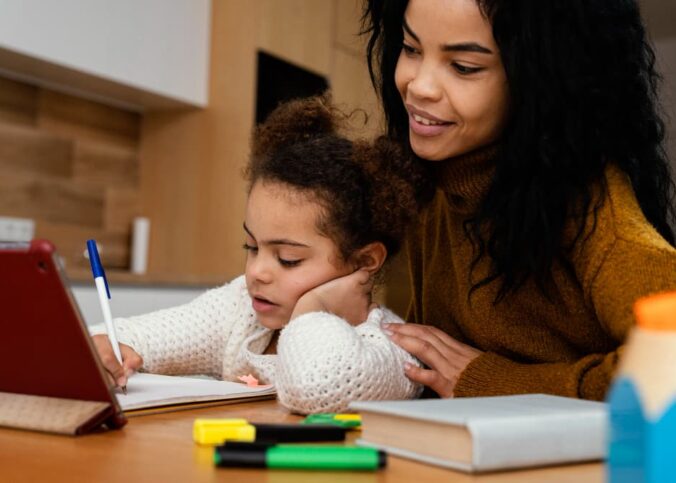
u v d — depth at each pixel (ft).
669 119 4.85
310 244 3.71
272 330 4.05
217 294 4.34
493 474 1.98
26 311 2.37
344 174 3.74
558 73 3.38
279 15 10.55
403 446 2.14
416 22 3.41
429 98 3.44
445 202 4.08
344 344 3.12
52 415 2.43
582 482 1.92
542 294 3.65
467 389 3.39
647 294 3.03
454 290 4.14
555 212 3.43
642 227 3.23
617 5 3.53
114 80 9.25
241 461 1.98
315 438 2.31
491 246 3.63
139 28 9.50
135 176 10.78
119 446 2.25
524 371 3.34
